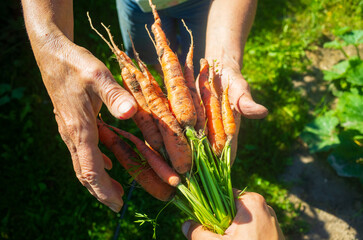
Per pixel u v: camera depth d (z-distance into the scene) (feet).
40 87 2.77
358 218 2.25
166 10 1.90
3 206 2.35
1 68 2.83
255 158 2.47
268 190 2.35
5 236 2.26
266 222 1.31
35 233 2.27
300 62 2.84
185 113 1.39
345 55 2.63
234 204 1.41
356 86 2.56
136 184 2.34
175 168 1.40
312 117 2.61
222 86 1.58
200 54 2.12
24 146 2.53
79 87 1.26
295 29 2.98
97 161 1.32
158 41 1.50
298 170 2.44
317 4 3.03
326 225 2.25
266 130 2.54
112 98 1.20
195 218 1.49
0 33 2.90
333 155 2.33
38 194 2.38
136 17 1.95
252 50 2.85
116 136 1.51
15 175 2.44
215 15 1.72
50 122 2.63
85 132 1.29
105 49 2.79
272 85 2.71
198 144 1.41
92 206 2.32
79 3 2.96
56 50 1.29
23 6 1.38
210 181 1.41
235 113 1.52
